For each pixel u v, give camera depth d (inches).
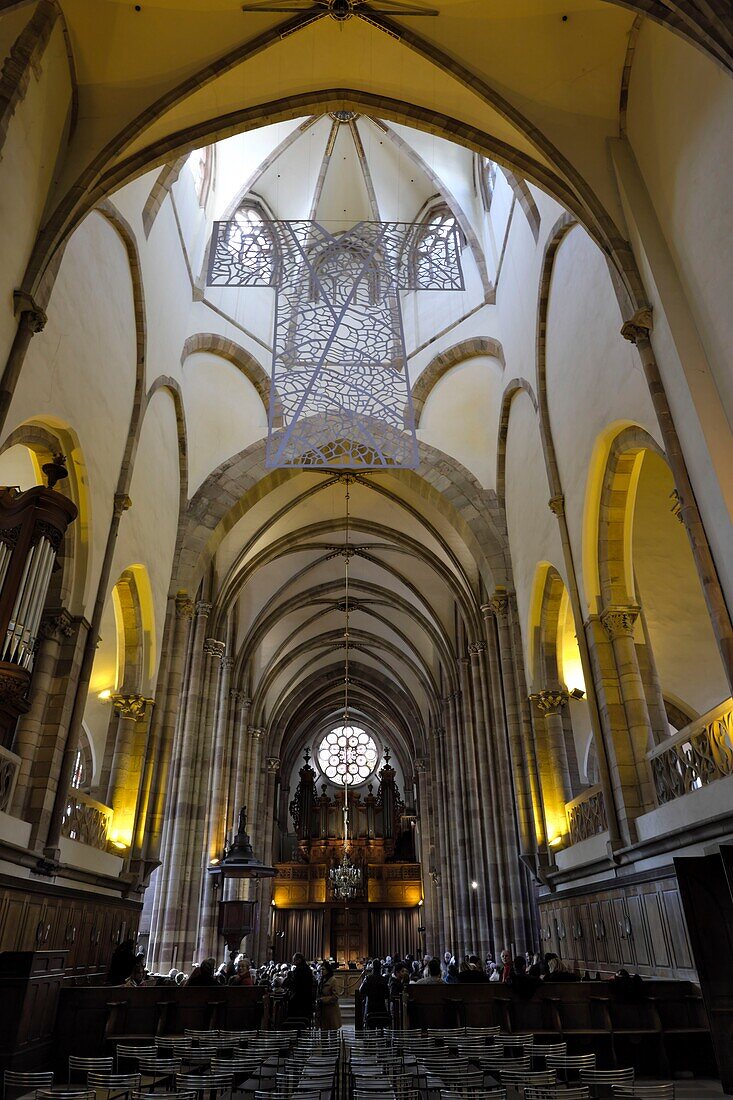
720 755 328.2
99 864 494.6
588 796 510.9
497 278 759.1
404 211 901.2
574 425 517.7
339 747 1754.4
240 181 826.8
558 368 555.8
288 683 1440.7
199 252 770.8
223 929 799.1
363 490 915.4
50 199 394.0
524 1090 203.0
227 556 882.8
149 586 614.5
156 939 699.4
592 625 482.3
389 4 423.5
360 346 797.2
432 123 474.9
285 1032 350.9
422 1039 319.0
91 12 401.7
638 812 429.4
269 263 692.7
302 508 940.6
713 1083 309.7
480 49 432.8
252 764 1229.1
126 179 434.0
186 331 727.7
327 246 696.4
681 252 366.9
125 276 534.3
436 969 506.3
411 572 1080.2
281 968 800.3
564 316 538.0
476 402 799.7
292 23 427.8
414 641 1285.7
